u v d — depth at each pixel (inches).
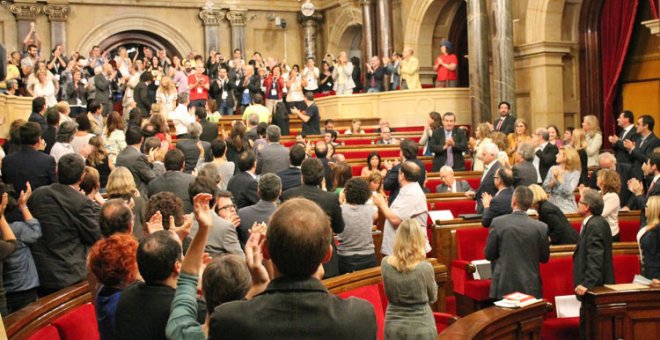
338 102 718.5
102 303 133.4
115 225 160.7
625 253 270.5
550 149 401.4
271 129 351.9
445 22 785.6
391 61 727.1
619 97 620.1
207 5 898.1
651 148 394.9
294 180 289.3
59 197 199.5
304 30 932.6
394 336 186.1
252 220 215.9
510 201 270.5
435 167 443.8
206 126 445.4
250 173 274.2
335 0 895.7
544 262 249.1
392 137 580.1
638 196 362.6
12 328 139.5
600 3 623.5
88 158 295.3
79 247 202.1
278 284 102.3
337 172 301.0
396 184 311.3
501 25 624.4
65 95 615.2
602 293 223.3
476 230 311.6
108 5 873.5
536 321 204.2
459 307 300.7
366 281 211.5
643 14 596.7
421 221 257.6
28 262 193.2
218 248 193.9
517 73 655.1
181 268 120.0
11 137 301.4
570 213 320.5
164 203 163.6
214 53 738.8
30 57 647.1
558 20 633.6
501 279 243.1
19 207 194.4
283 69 743.7
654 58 589.9
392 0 810.8
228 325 98.7
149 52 799.1
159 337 121.9
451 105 671.1
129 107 635.5
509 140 438.0
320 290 102.0
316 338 98.8
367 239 242.2
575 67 639.1
